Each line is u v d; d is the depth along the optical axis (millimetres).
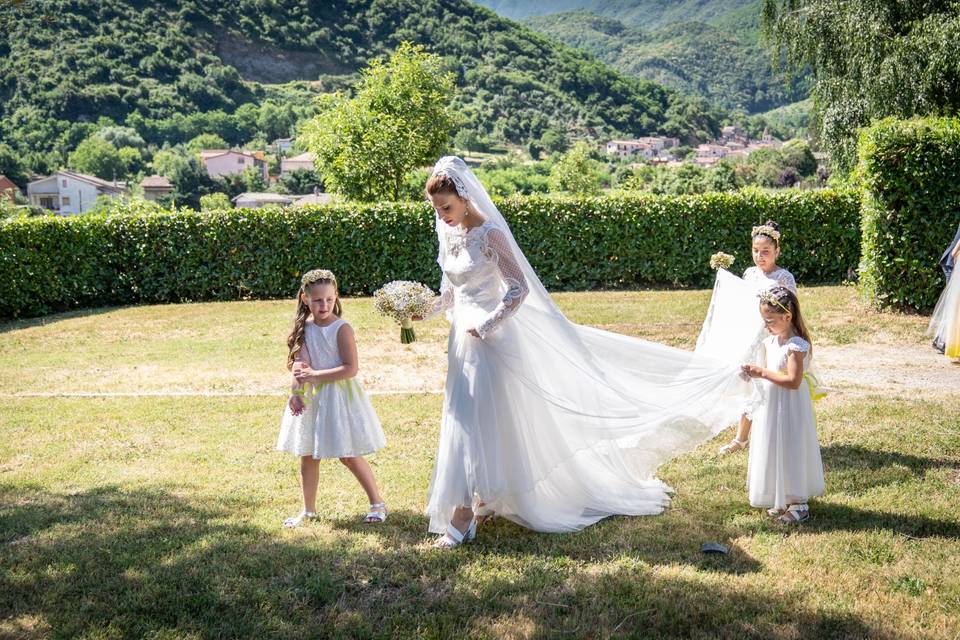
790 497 4504
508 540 4344
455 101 149625
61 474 5637
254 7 158250
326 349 4473
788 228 16500
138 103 124688
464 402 4320
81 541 4309
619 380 4992
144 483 5418
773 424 4520
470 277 4387
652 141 160875
